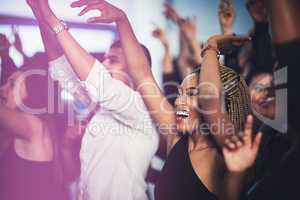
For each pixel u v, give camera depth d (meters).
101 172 2.31
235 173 1.13
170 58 2.51
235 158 1.12
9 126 2.36
